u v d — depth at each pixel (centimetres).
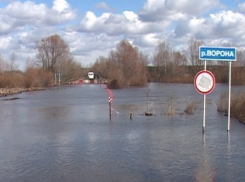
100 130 1282
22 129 1348
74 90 5350
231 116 1683
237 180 634
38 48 8356
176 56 8800
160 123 1470
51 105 2612
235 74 5972
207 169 710
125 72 6806
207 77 1131
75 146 973
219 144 970
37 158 833
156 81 8862
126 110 2097
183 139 1056
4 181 649
